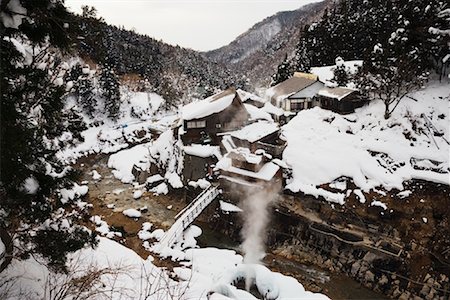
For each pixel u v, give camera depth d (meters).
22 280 8.48
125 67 76.25
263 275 9.79
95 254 11.46
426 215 23.94
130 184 36.88
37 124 8.39
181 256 21.94
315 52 53.06
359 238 24.70
